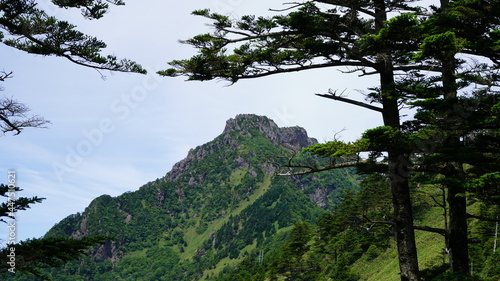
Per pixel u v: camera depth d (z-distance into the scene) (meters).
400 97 13.38
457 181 11.80
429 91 13.15
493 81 12.05
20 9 10.00
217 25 14.88
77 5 10.73
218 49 15.30
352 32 15.95
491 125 11.55
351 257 83.25
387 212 51.19
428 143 12.07
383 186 70.88
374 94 14.28
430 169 14.37
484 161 12.02
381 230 76.69
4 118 10.55
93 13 10.92
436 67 14.95
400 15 11.62
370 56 14.37
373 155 12.71
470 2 11.74
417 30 12.00
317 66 15.38
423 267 52.06
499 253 45.44
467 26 12.41
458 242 14.95
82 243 8.30
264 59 15.36
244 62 15.48
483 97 12.12
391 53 14.30
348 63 15.18
